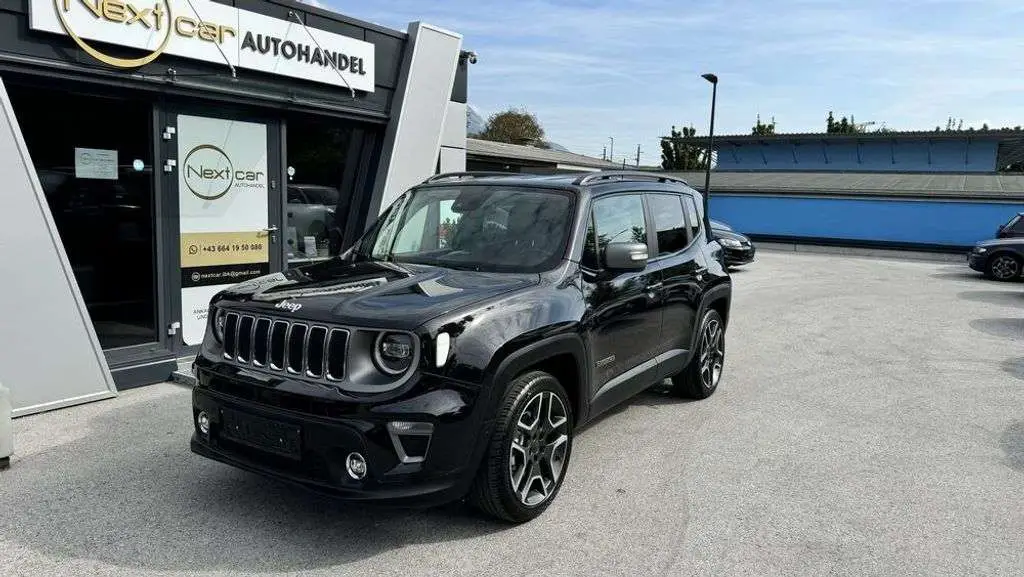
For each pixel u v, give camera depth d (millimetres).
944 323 10531
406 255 4570
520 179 4785
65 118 5777
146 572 3211
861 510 4070
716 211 31016
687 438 5215
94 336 5570
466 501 3773
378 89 8227
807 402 6250
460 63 9953
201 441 3734
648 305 4859
